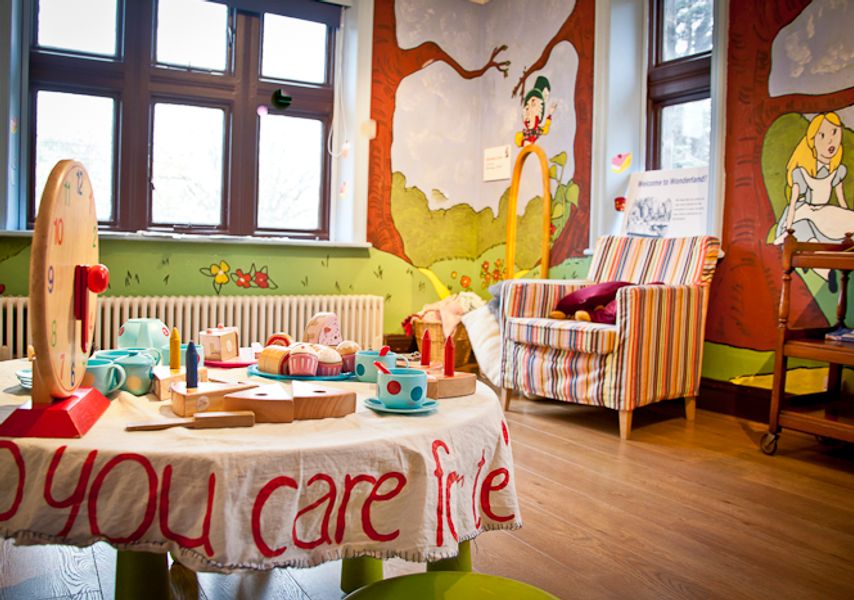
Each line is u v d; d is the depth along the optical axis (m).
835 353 2.58
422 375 0.97
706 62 3.75
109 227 4.07
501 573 1.66
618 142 4.04
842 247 2.85
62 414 0.78
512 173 4.73
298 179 4.58
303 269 4.44
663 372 3.12
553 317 3.48
